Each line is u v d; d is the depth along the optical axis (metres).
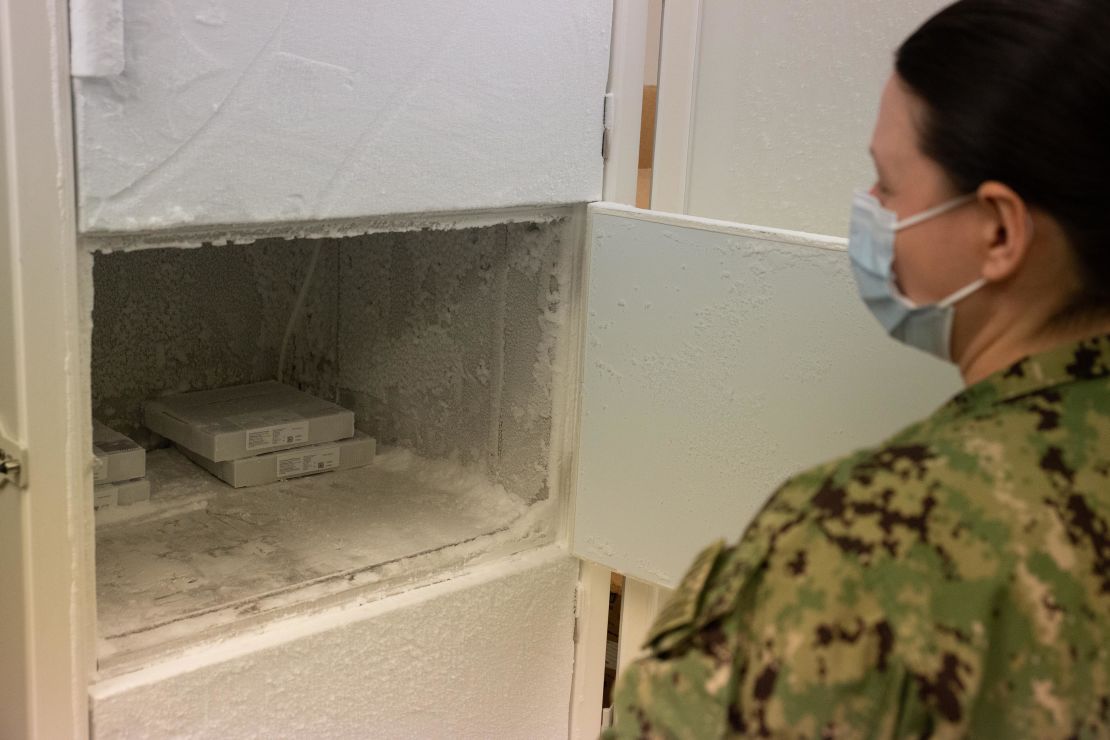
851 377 1.28
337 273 2.04
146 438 1.97
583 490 1.59
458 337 1.82
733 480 1.42
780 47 1.62
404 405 1.96
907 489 0.63
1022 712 0.60
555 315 1.64
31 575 1.19
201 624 1.36
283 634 1.40
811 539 0.64
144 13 1.12
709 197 1.74
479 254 1.75
